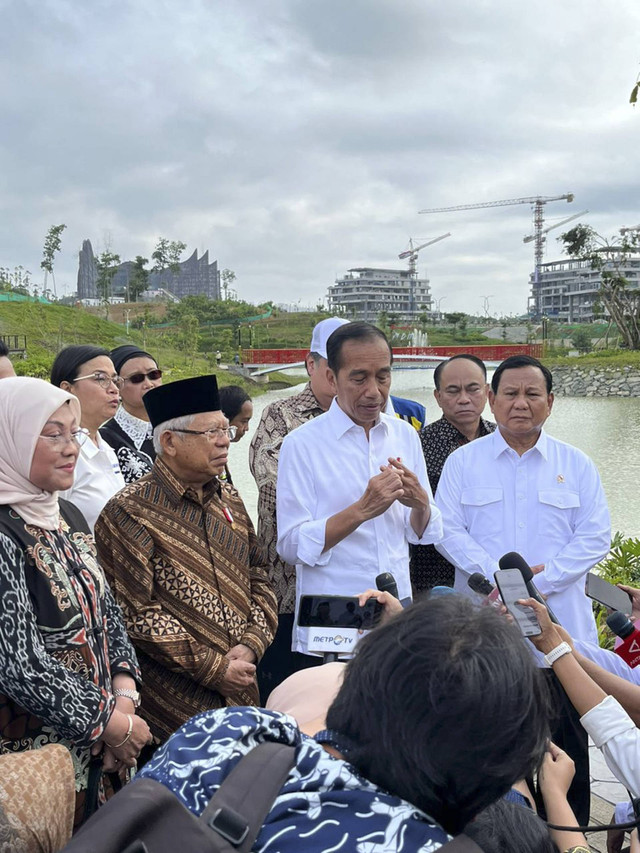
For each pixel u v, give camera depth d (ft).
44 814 5.54
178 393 9.09
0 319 176.76
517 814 4.45
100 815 3.41
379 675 3.66
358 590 10.46
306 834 3.40
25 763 5.70
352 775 3.65
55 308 216.13
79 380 11.82
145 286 358.84
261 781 3.56
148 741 7.89
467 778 3.58
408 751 3.54
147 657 9.11
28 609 6.95
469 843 3.49
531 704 3.63
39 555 7.22
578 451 11.39
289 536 10.53
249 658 9.28
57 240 244.83
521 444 11.37
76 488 10.95
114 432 13.85
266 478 12.38
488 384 12.77
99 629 7.68
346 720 3.82
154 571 9.10
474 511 11.49
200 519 9.43
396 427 11.30
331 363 10.59
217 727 3.90
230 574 9.47
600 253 232.12
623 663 8.36
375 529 10.58
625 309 225.15
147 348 204.64
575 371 172.96
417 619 3.81
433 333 423.64
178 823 3.40
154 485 9.37
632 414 113.80
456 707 3.48
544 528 11.11
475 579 8.35
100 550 9.23
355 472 10.71
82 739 6.97
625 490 49.93
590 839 10.03
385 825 3.47
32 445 7.22
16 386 7.38
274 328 382.22
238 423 18.19
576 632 10.83
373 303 641.40
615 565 22.00
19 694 6.75
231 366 193.47
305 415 12.92
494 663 3.59
